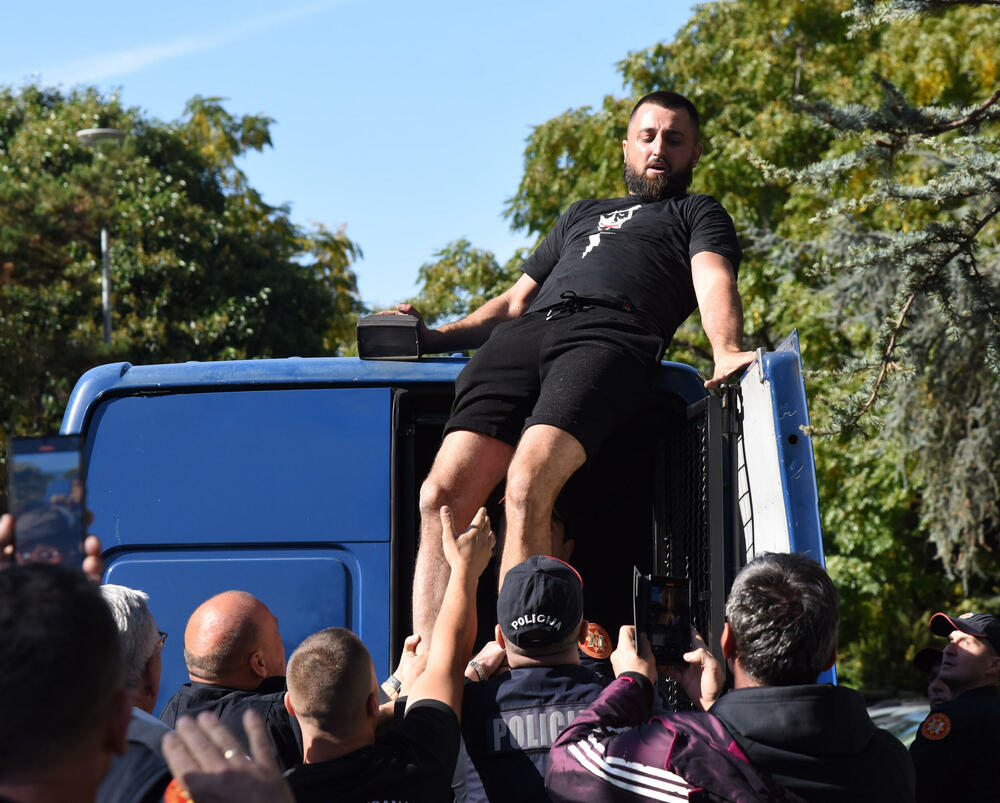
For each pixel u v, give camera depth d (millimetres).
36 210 19359
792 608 2279
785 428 3248
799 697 2225
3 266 19219
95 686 1386
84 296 21562
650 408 4121
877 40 17734
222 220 25141
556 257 4219
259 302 23984
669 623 2682
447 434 3709
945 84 13406
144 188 23297
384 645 3756
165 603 3820
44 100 26344
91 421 3953
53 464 1849
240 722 2930
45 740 1347
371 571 3809
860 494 15742
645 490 4527
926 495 11461
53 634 1367
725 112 17797
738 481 3709
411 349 3994
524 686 2635
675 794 2201
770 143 16562
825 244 9133
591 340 3537
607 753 2299
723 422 3721
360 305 29359
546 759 2547
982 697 3566
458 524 3570
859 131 5070
